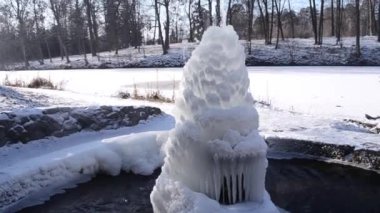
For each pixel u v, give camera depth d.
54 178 6.77
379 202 6.18
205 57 3.75
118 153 7.75
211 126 3.72
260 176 3.84
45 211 6.07
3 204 5.96
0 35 52.88
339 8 44.88
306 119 10.33
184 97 3.84
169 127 9.73
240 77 3.79
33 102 10.28
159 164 7.90
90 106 9.07
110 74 26.97
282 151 8.38
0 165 6.78
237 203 3.79
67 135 8.38
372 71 26.89
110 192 6.77
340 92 15.80
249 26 44.53
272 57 39.59
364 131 9.68
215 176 3.75
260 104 12.69
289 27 60.62
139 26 53.84
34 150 7.60
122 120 9.43
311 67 33.47
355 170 7.45
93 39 50.66
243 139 3.72
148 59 41.50
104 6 51.97
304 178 7.16
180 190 3.76
